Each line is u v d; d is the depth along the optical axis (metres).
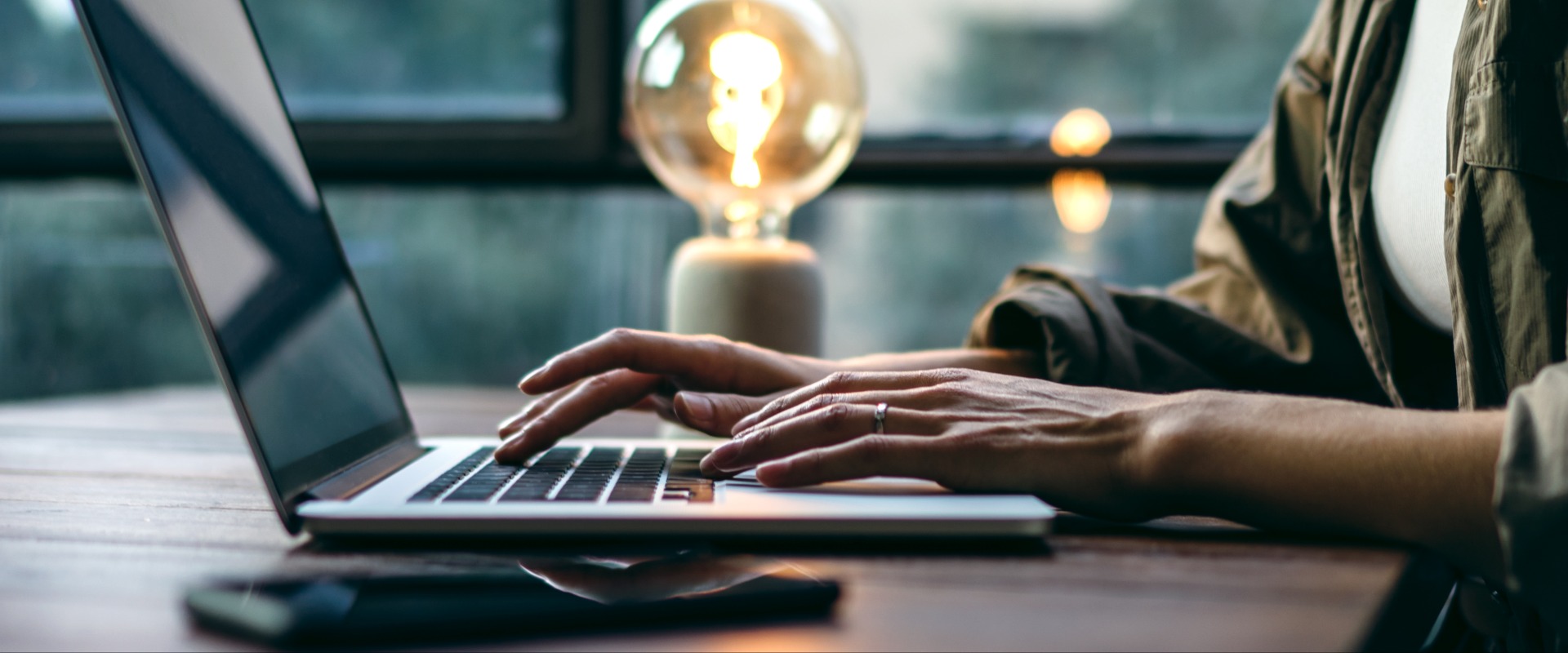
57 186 1.66
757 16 0.92
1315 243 0.87
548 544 0.42
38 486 0.59
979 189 1.53
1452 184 0.64
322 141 1.61
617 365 0.66
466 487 0.49
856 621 0.32
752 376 0.70
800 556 0.41
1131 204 1.51
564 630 0.31
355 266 1.65
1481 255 0.62
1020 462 0.47
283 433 0.46
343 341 0.61
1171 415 0.47
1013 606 0.34
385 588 0.34
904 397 0.53
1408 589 0.38
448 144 1.60
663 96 0.92
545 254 1.64
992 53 1.52
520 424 0.72
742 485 0.50
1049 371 0.78
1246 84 1.48
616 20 1.58
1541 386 0.40
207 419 1.01
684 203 1.61
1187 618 0.32
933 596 0.35
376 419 0.61
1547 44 0.60
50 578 0.36
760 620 0.32
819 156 0.95
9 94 1.66
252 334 0.47
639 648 0.29
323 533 0.42
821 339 0.94
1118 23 1.50
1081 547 0.43
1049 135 1.52
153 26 0.49
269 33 1.61
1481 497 0.41
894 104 1.55
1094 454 0.47
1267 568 0.39
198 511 0.51
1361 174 0.79
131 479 0.62
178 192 0.44
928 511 0.43
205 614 0.32
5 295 1.68
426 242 1.65
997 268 1.55
